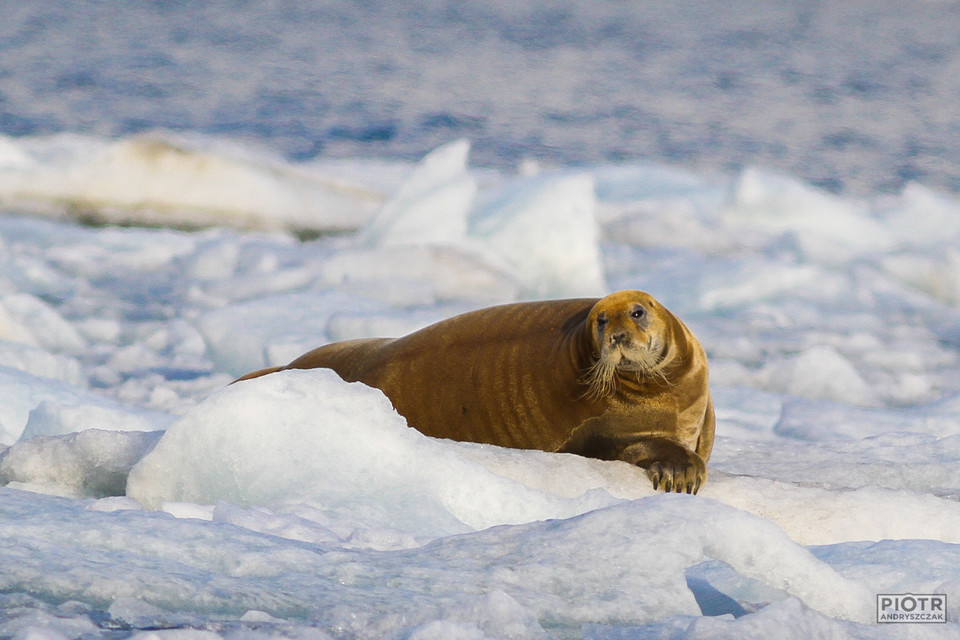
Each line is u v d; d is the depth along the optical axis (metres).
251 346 21.03
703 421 13.05
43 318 22.70
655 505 8.01
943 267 32.34
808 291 29.84
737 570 7.62
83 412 12.51
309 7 159.00
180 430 9.70
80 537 7.45
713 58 115.31
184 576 6.90
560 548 7.67
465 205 32.06
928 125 74.81
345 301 23.30
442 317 21.11
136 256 31.22
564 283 30.11
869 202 46.81
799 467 13.42
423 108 74.56
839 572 8.16
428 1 181.62
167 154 35.81
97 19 126.44
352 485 9.44
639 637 6.61
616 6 192.38
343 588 7.03
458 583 7.22
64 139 50.78
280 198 36.03
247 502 9.52
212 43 109.00
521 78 94.06
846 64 113.12
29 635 5.65
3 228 32.91
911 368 24.22
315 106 73.19
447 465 9.73
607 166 49.62
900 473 12.83
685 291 29.61
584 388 12.24
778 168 56.84
